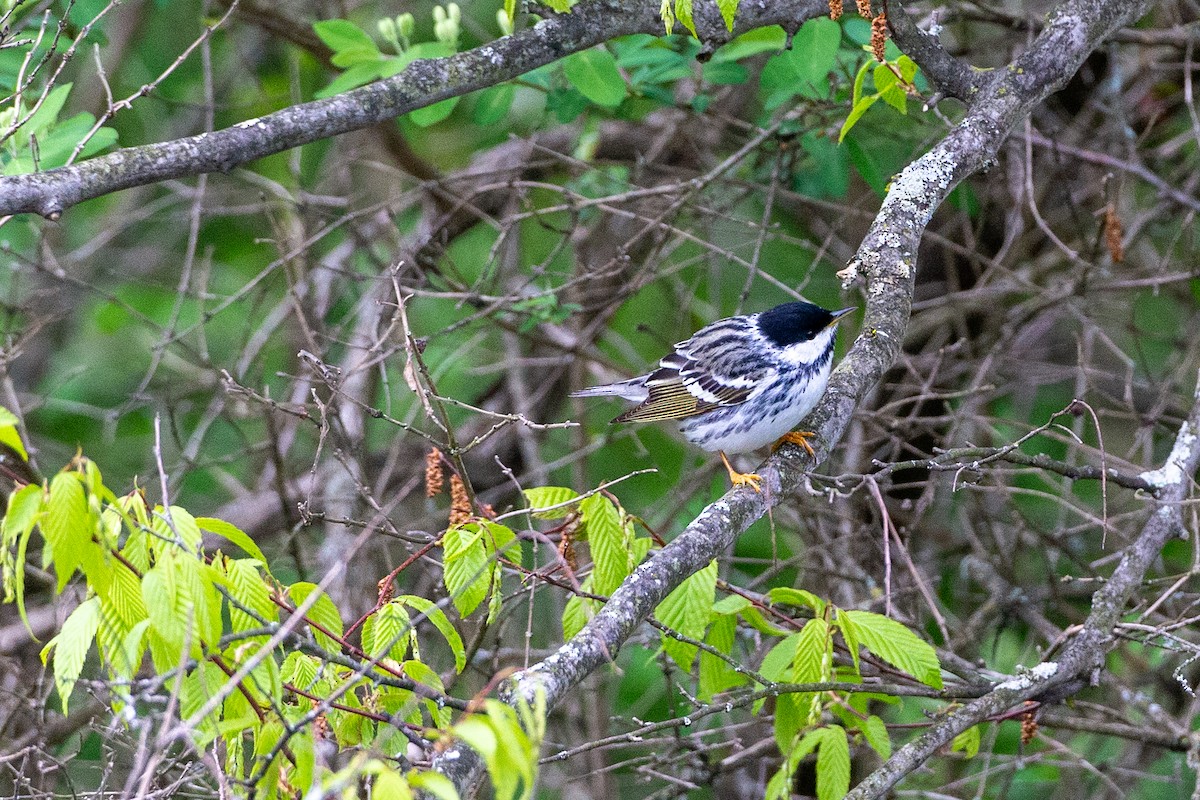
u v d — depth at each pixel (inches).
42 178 292.5
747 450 397.1
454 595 236.8
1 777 412.8
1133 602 437.1
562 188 492.4
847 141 473.4
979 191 578.2
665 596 271.9
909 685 349.7
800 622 347.9
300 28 544.7
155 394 556.4
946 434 560.4
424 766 228.1
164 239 648.4
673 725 297.0
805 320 379.6
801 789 482.3
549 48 355.3
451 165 649.6
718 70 470.9
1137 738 385.7
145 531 220.2
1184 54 562.3
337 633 278.7
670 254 571.5
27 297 553.3
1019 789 522.3
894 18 356.8
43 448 566.3
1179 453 368.2
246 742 362.6
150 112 601.3
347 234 590.2
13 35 385.7
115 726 334.3
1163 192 501.4
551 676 237.6
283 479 474.6
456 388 606.2
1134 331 509.0
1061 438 444.5
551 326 578.9
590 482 595.8
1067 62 373.1
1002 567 475.2
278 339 615.5
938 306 561.9
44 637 483.2
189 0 612.4
